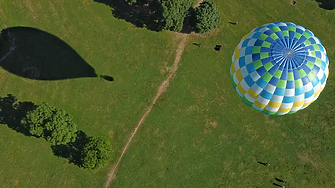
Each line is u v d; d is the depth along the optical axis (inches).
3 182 1632.6
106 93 1713.8
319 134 1668.3
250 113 1691.7
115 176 1637.6
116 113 1692.9
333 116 1680.6
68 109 1699.1
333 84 1713.8
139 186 1631.4
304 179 1632.6
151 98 1705.2
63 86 1722.4
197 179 1635.1
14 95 1712.6
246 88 1350.9
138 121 1684.3
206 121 1683.1
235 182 1633.9
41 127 1520.7
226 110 1694.1
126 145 1662.2
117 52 1753.2
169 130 1675.7
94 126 1681.8
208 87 1716.3
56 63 1745.8
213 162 1648.6
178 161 1649.9
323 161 1644.9
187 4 1665.8
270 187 1630.2
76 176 1638.8
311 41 1306.6
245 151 1657.2
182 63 1739.7
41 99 1710.1
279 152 1656.0
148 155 1654.8
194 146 1660.9
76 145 1662.2
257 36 1336.1
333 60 1740.9
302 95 1302.9
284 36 1304.1
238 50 1390.3
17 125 1683.1
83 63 1743.4
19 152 1658.5
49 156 1654.8
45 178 1636.3
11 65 1738.4
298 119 1683.1
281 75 1259.2
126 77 1726.1
